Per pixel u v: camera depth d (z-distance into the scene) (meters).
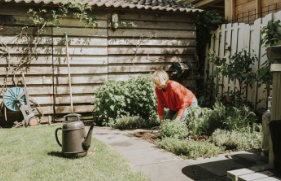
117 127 6.38
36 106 7.30
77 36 7.46
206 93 8.52
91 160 3.74
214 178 3.20
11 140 4.91
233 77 6.63
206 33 8.62
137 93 6.88
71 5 7.05
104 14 7.62
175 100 5.16
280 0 6.62
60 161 3.69
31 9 6.83
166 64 8.28
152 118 6.60
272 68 2.26
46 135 5.29
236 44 7.34
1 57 6.93
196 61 8.48
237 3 8.23
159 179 3.19
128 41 7.89
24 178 3.13
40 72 7.23
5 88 7.00
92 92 7.66
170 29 8.24
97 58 7.66
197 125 5.13
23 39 7.05
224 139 4.42
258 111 6.21
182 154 4.09
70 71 7.46
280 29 5.93
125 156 4.02
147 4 8.12
